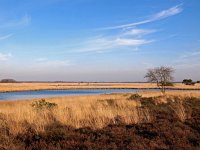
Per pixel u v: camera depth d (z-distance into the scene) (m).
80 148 9.43
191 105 21.38
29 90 105.06
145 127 12.26
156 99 26.88
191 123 12.92
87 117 14.08
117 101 25.11
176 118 14.24
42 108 18.12
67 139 10.42
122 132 11.34
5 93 83.00
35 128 11.89
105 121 13.34
